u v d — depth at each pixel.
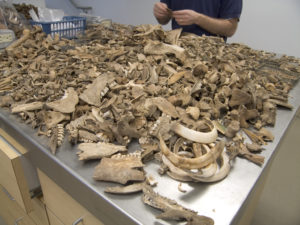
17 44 1.05
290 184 1.29
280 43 1.94
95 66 0.86
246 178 0.43
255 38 2.04
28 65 0.87
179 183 0.41
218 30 1.49
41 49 1.02
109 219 0.41
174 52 0.93
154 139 0.51
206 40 1.24
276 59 1.19
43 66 0.86
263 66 1.08
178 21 1.42
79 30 1.37
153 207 0.37
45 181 0.58
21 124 0.56
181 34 1.35
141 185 0.40
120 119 0.49
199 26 1.52
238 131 0.57
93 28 1.33
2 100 0.63
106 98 0.65
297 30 1.83
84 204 0.45
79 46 1.11
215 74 0.75
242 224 0.75
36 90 0.69
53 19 1.39
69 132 0.52
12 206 0.91
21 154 0.60
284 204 1.18
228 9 1.50
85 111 0.61
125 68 0.84
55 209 0.62
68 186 0.47
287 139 1.62
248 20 2.02
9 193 0.78
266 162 0.47
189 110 0.58
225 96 0.66
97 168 0.42
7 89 0.72
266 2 1.88
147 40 1.08
